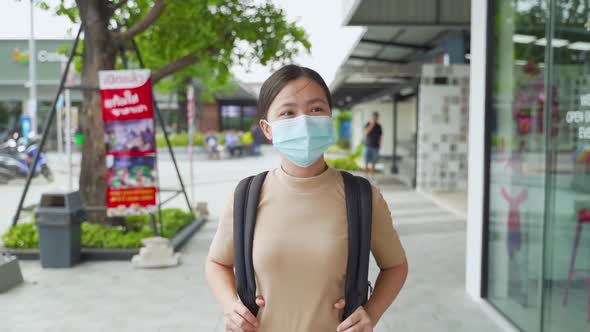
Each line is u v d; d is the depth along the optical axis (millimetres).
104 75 6305
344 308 1538
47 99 31797
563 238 3467
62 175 18359
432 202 11039
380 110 26922
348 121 39938
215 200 12125
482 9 4695
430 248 7020
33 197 12469
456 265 6148
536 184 3852
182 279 5578
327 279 1513
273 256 1522
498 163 4520
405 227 8469
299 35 7855
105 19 7074
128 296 5016
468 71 12016
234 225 1581
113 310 4629
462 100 12242
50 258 5973
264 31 7562
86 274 5750
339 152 32625
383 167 20453
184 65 7758
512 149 4246
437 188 12555
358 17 9797
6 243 6469
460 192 12398
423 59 15336
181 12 7773
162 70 7660
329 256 1504
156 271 5887
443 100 12195
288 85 1567
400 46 14008
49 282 5457
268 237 1537
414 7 9789
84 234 6660
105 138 6383
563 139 3443
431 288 5246
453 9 9773
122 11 8219
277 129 1544
